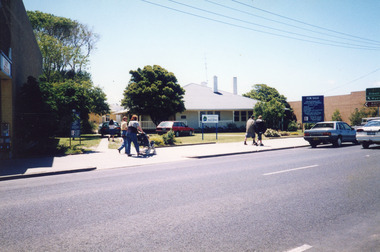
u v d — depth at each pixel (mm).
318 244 3383
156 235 3676
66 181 7367
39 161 10781
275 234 3674
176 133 25594
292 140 20781
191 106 35062
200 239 3539
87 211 4703
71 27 38719
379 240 3486
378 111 33031
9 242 3504
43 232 3816
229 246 3334
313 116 24531
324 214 4426
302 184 6492
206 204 5016
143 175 8023
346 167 8711
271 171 8250
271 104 31000
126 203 5141
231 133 32000
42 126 12711
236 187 6285
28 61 16562
